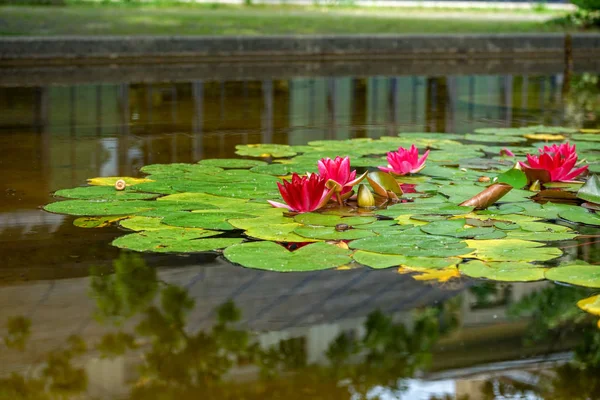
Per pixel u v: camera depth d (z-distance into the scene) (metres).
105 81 5.88
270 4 14.58
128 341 1.42
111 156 3.21
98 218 2.21
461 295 1.65
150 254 1.90
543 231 2.08
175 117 4.35
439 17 11.70
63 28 8.32
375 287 1.69
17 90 5.32
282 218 2.17
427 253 1.87
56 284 1.70
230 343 1.42
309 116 4.48
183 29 8.51
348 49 7.73
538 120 4.40
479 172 2.82
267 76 6.37
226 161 2.99
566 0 15.47
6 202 2.39
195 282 1.72
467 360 1.34
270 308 1.57
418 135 3.69
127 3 13.58
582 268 1.79
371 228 2.07
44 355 1.36
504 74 6.82
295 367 1.32
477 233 2.03
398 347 1.40
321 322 1.51
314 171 2.78
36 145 3.44
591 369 1.32
